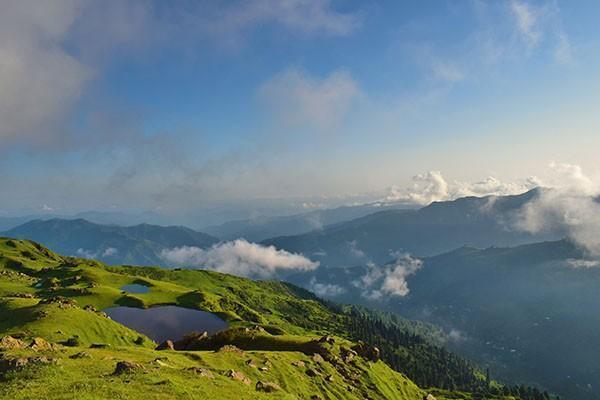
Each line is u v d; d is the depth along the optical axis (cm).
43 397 3475
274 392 5722
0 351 5291
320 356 11944
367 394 10888
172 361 7094
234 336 13412
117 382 4153
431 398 13950
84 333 13912
